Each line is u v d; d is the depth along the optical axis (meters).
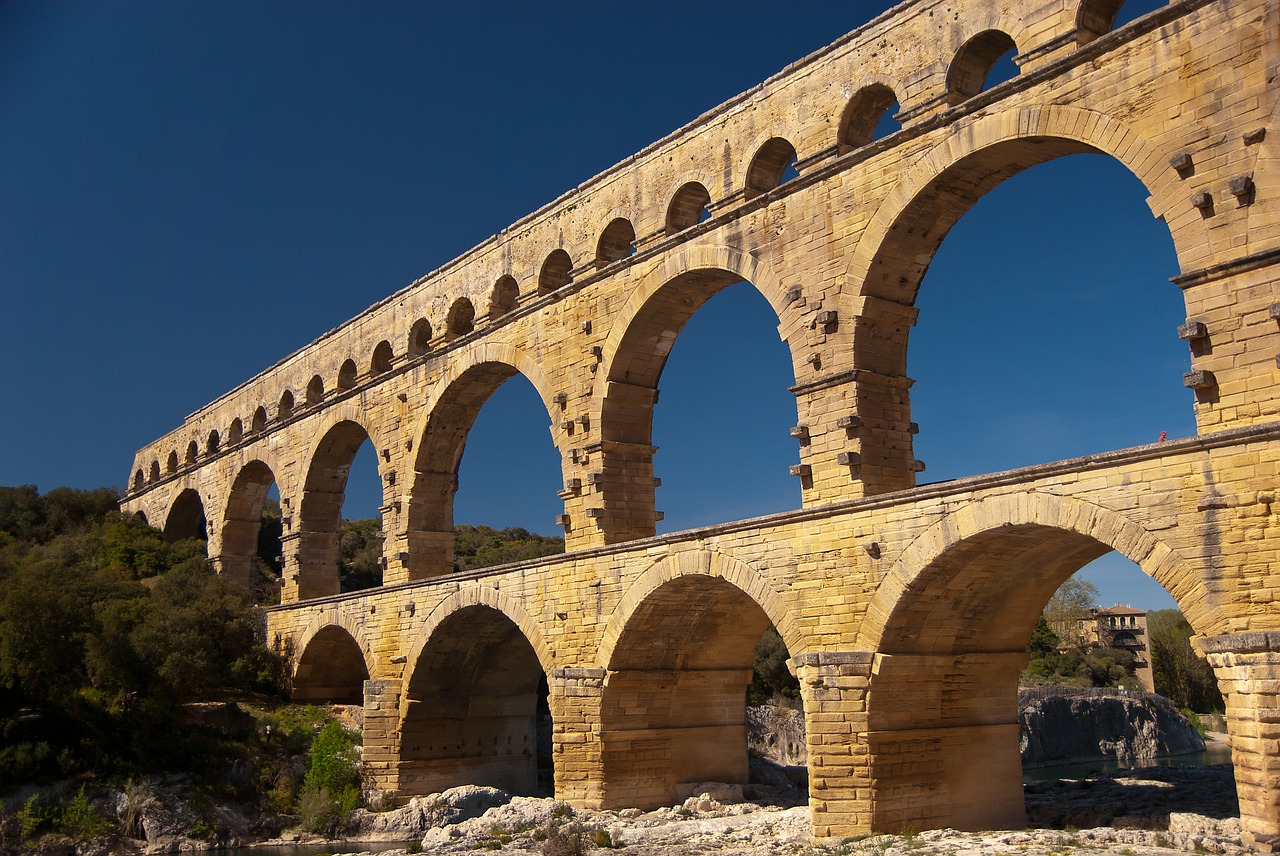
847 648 33.44
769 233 39.16
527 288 51.50
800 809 41.16
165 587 67.06
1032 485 29.11
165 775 52.69
